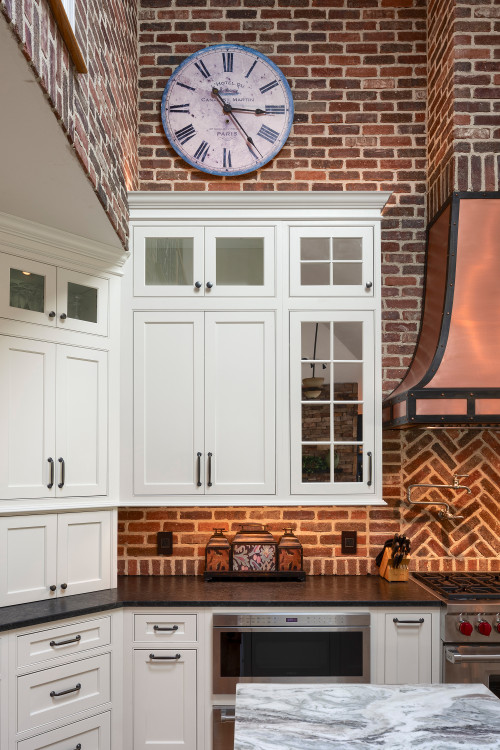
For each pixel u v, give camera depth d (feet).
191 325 10.94
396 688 6.20
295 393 10.85
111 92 9.51
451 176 10.95
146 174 12.34
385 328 12.19
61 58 6.23
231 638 9.74
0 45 4.90
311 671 9.76
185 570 11.66
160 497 10.73
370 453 10.79
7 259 9.15
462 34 11.03
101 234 10.00
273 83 12.29
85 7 7.68
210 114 12.27
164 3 12.44
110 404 10.59
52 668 8.79
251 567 11.14
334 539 11.77
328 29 12.36
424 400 9.57
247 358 10.91
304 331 10.98
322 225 11.04
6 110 6.00
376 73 12.45
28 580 9.39
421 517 11.84
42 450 9.53
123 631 9.78
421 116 12.44
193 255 11.01
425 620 9.86
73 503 9.89
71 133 6.69
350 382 10.91
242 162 12.23
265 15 12.44
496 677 9.64
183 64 12.28
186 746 9.68
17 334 9.25
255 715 5.45
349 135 12.40
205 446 10.79
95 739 9.36
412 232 12.32
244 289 10.96
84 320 10.30
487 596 10.00
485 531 11.85
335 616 9.78
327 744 4.86
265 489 10.74
